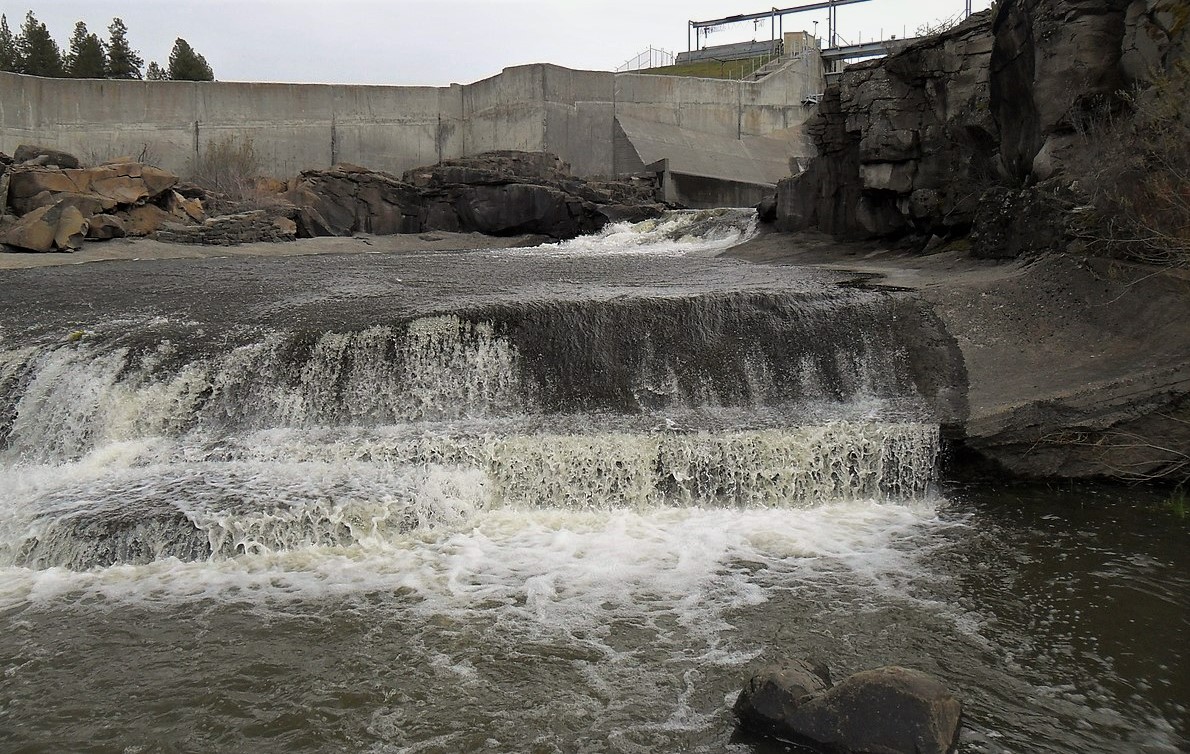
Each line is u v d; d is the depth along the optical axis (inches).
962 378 501.4
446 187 1477.6
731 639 305.9
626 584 349.7
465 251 1130.7
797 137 2130.9
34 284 724.7
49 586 346.6
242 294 655.1
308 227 1358.3
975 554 374.6
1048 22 619.5
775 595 338.6
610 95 1857.8
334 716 262.5
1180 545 378.6
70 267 879.7
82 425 487.5
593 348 521.3
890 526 409.4
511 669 287.7
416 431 469.7
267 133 1724.9
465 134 1855.3
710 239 1157.1
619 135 1834.4
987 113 773.9
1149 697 268.7
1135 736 249.8
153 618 320.8
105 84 1626.5
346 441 454.9
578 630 313.0
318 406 499.2
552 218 1413.6
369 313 556.4
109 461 451.8
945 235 827.4
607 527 409.4
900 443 445.7
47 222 1021.8
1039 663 288.0
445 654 296.8
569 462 432.8
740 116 2055.9
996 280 564.7
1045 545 381.7
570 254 1031.0
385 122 1793.8
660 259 928.9
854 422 458.9
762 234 1088.8
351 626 315.3
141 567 362.6
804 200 1041.5
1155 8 555.8
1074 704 265.0
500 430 462.9
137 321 571.5
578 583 350.3
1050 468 449.1
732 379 518.6
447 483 419.8
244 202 1342.3
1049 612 322.0
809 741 243.0
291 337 515.5
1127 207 514.0
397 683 279.7
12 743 249.0
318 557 371.6
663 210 1451.8
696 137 1955.0
